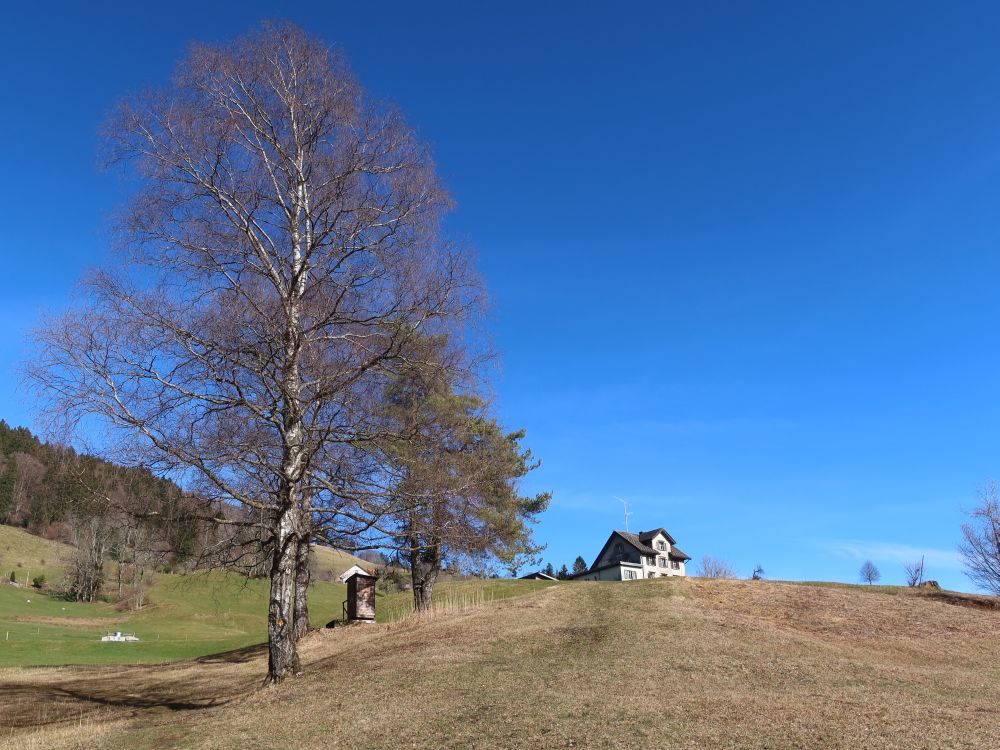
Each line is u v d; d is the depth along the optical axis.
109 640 39.56
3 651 32.97
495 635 18.92
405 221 14.65
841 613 24.03
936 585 34.44
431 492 15.40
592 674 14.27
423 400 15.68
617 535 79.31
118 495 13.45
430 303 14.23
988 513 35.84
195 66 14.22
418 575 26.78
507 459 22.73
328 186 14.48
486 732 10.52
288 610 15.30
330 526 17.09
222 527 15.02
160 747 11.12
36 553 78.38
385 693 13.35
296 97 14.83
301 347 14.62
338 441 14.62
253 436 14.31
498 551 24.00
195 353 13.63
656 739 9.75
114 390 12.91
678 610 22.28
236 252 14.45
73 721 14.47
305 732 11.20
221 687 17.59
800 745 9.38
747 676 14.40
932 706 12.00
